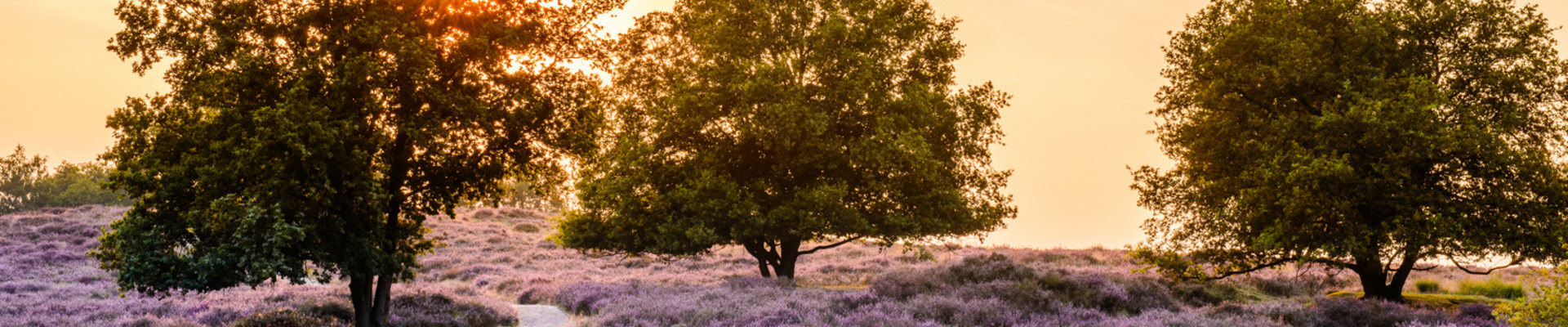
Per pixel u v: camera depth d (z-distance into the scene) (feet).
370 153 53.06
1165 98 80.18
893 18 92.17
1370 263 70.74
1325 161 59.62
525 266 135.23
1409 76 64.08
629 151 87.10
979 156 97.66
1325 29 69.56
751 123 83.10
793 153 86.33
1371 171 62.23
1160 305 64.80
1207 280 77.20
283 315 59.21
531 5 61.82
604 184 87.97
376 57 52.65
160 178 51.39
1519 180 60.85
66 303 68.23
